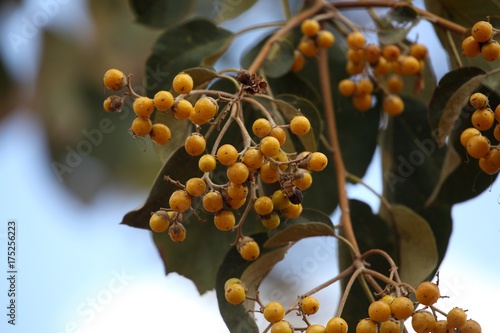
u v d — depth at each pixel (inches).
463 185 40.2
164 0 42.5
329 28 42.9
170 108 36.3
